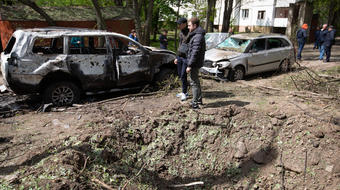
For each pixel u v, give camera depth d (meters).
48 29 5.96
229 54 8.45
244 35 9.44
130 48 7.14
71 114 5.39
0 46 13.68
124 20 15.16
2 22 12.91
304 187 3.93
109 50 6.24
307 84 7.58
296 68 9.79
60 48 6.27
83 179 3.52
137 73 6.64
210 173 4.43
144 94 6.66
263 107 5.52
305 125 4.62
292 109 5.34
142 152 4.48
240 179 4.29
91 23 14.45
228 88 7.32
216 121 5.00
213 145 4.74
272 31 29.69
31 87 5.52
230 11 18.06
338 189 3.69
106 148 4.17
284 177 4.16
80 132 4.45
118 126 4.70
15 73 5.33
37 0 17.17
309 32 25.88
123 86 6.66
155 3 16.84
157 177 4.23
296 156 4.28
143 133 4.70
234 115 5.18
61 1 18.08
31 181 3.25
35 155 3.78
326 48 11.96
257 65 8.80
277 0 28.27
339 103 5.64
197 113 5.21
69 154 3.77
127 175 3.98
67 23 13.91
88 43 6.47
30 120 5.08
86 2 17.39
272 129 4.79
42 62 5.52
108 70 6.24
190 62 4.95
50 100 5.75
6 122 4.94
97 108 5.68
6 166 3.55
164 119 4.96
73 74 5.82
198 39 4.90
